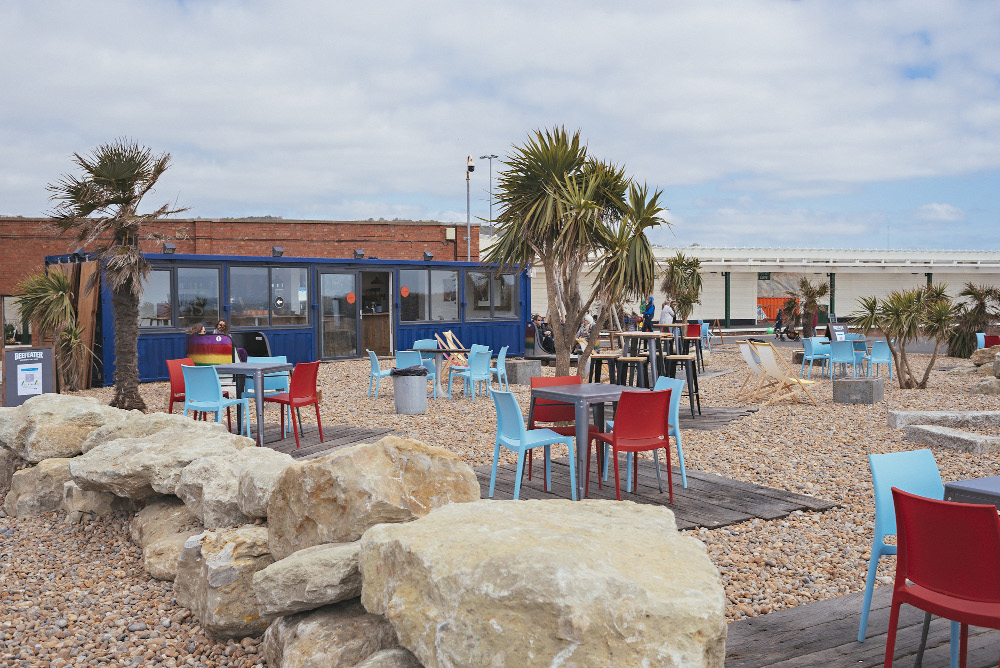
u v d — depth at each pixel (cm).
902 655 354
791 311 3106
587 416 626
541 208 1177
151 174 1070
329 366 1716
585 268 3073
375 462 392
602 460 689
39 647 412
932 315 1434
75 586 507
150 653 404
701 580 260
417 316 1908
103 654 404
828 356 1689
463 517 316
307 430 962
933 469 392
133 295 1104
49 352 1092
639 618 238
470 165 2991
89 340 1447
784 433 974
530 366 1532
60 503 674
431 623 259
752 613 416
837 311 4241
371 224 2855
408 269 1891
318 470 395
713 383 1570
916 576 311
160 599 476
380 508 379
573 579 243
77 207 1060
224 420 1045
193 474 516
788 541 543
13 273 2422
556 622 236
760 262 3791
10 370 1068
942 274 4250
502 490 665
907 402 1253
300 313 1739
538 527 296
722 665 248
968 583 293
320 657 319
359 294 1831
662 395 621
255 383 843
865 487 698
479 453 836
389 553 290
